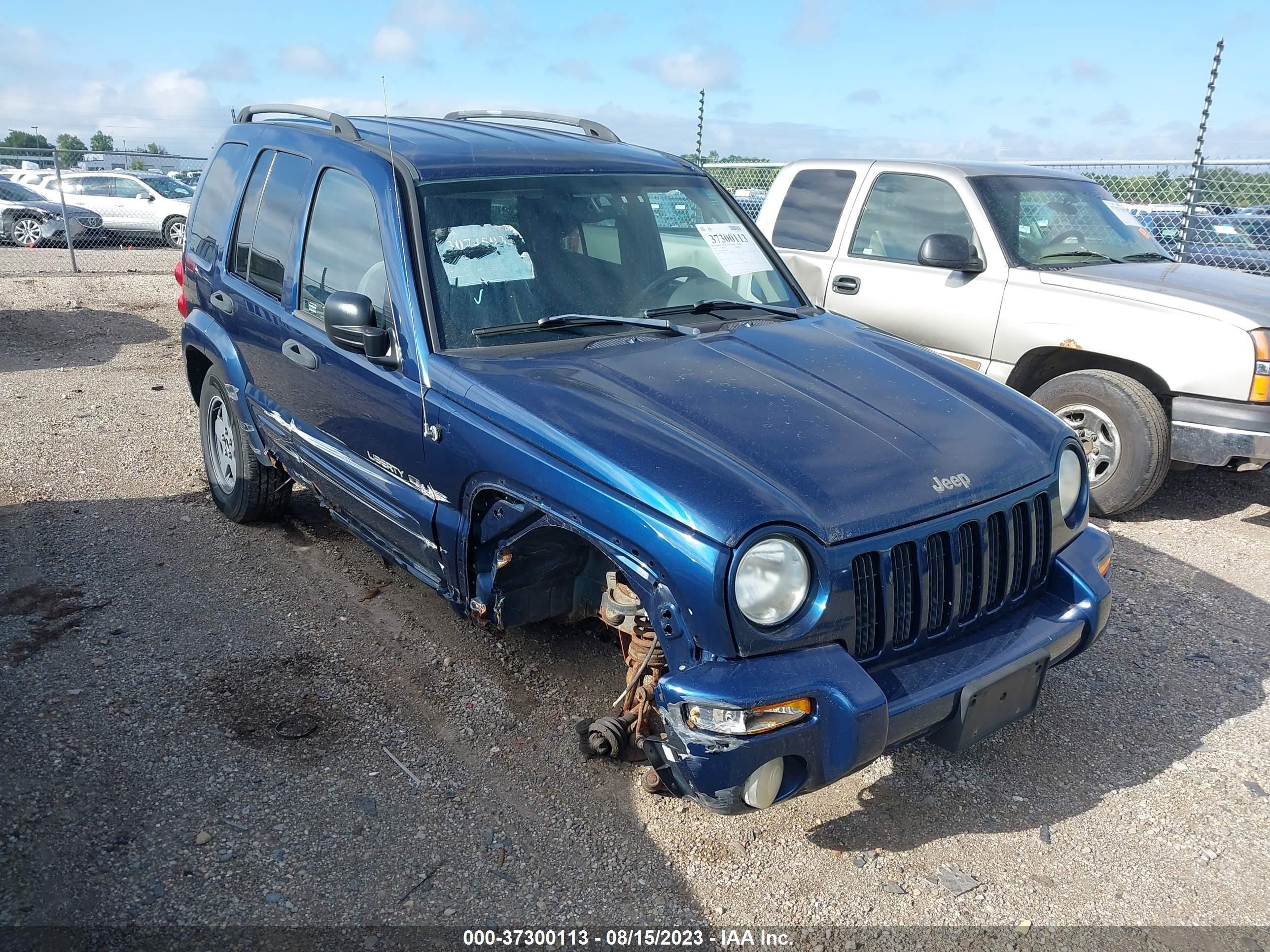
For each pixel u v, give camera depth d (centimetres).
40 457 650
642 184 423
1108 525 584
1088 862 306
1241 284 602
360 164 392
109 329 1115
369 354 349
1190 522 595
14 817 306
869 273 673
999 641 301
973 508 296
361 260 383
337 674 396
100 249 1823
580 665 407
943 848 311
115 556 499
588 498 279
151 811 312
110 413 762
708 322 383
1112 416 570
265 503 520
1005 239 623
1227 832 321
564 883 290
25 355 967
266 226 455
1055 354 609
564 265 380
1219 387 535
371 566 495
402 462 357
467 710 374
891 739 267
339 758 343
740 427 296
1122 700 396
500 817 316
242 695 379
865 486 279
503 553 318
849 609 269
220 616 440
